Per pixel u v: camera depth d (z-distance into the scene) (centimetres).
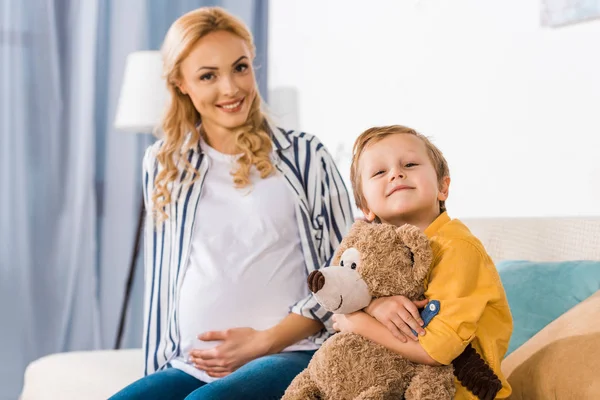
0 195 298
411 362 113
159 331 173
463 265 115
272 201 166
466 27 238
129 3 313
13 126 299
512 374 134
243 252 163
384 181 124
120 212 314
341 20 300
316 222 171
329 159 175
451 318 111
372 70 284
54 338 305
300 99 327
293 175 170
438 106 251
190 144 173
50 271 304
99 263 313
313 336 160
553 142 207
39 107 302
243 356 152
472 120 237
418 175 123
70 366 186
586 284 146
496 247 179
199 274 164
